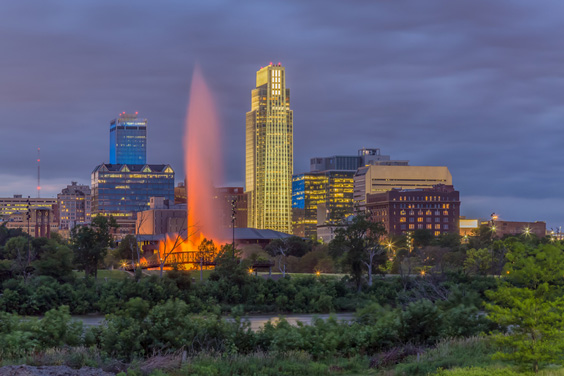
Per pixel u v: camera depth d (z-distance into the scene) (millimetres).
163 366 56156
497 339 52281
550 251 51688
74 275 154625
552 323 51062
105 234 170125
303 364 60094
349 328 70062
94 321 120500
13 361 55938
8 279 145000
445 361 58406
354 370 59906
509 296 51625
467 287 138750
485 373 51500
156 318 64000
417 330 69250
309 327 69438
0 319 66062
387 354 63875
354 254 161500
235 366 58219
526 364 51375
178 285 143250
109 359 58562
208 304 136250
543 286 50719
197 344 63844
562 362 52000
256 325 111312
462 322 71500
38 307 129125
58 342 62938
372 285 156875
